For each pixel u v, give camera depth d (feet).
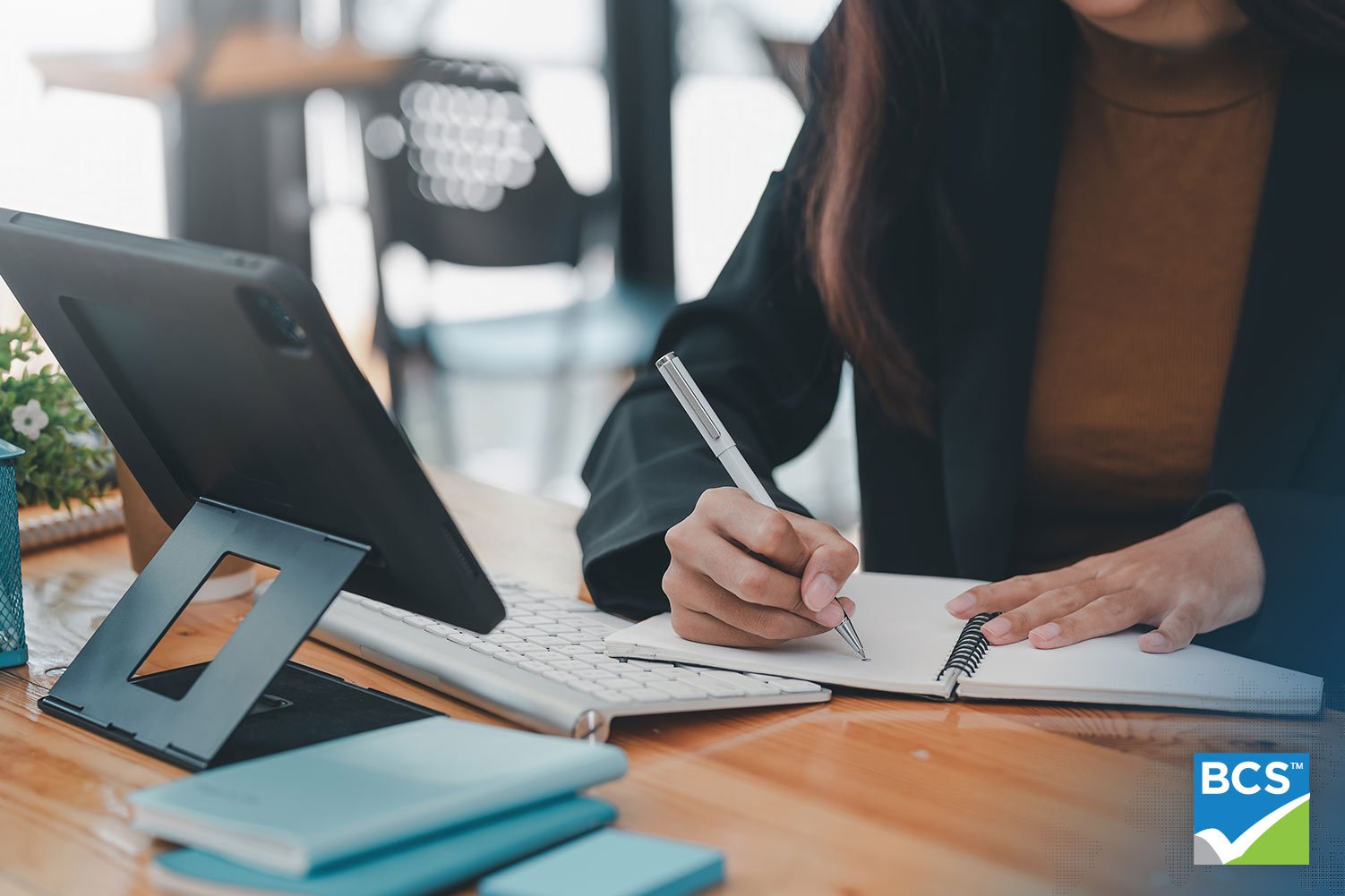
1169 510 3.97
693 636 2.51
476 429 11.01
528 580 3.29
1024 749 2.11
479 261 9.10
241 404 1.96
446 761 1.74
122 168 8.98
